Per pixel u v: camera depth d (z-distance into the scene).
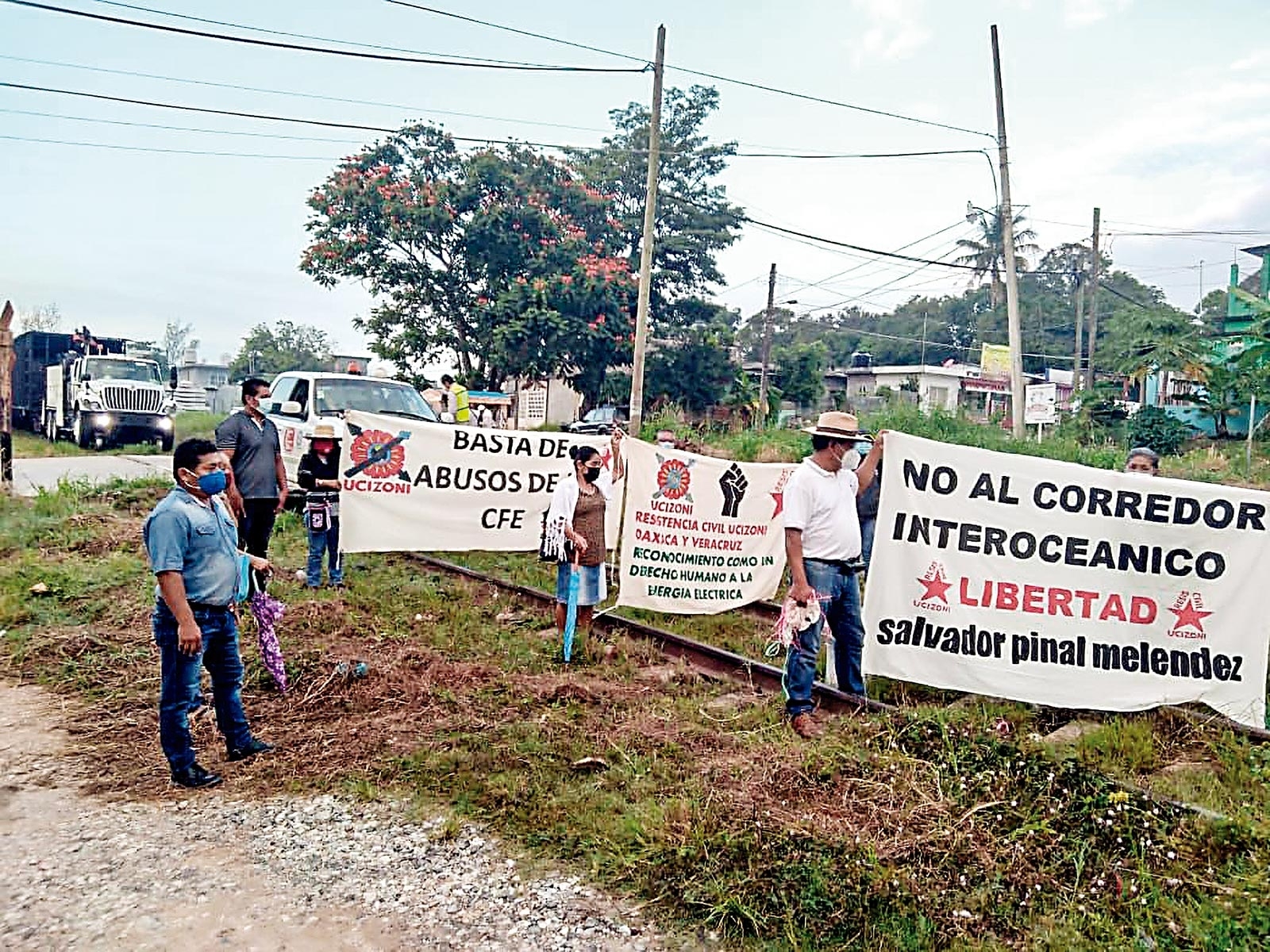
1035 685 6.07
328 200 31.84
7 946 3.57
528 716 6.04
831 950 3.70
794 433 24.98
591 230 34.06
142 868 4.20
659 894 4.04
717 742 5.64
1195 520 6.04
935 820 4.50
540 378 32.97
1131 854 4.26
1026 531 6.14
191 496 5.15
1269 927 3.65
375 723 5.89
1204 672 6.01
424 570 10.60
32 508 13.05
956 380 49.44
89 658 7.04
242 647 7.24
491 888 4.11
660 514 8.54
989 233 41.22
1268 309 25.16
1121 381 31.12
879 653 6.16
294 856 4.35
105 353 28.52
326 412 13.12
